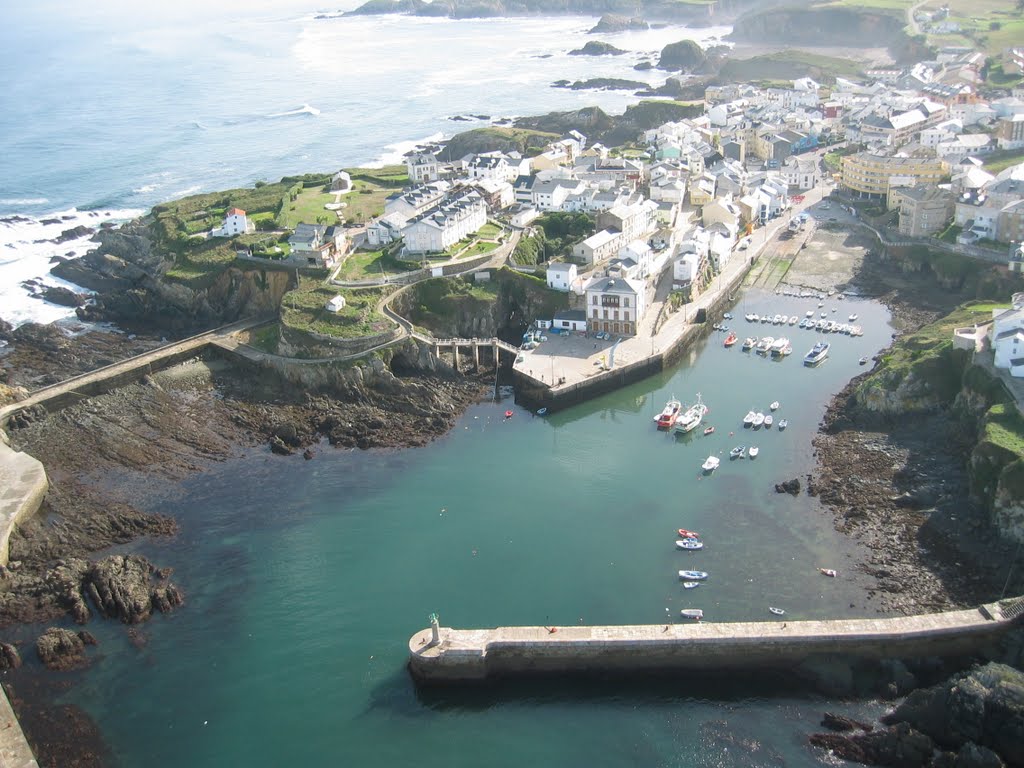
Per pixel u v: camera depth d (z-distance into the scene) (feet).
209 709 379.35
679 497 503.20
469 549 469.57
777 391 614.34
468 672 386.52
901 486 490.90
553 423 596.29
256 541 481.87
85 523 495.82
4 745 356.18
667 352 651.25
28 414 581.94
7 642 413.59
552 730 364.79
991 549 431.43
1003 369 515.09
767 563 444.14
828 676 376.27
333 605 433.07
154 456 559.79
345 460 558.15
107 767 353.10
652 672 390.83
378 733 366.84
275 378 643.86
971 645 383.24
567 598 427.74
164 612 433.07
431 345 651.66
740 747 349.00
